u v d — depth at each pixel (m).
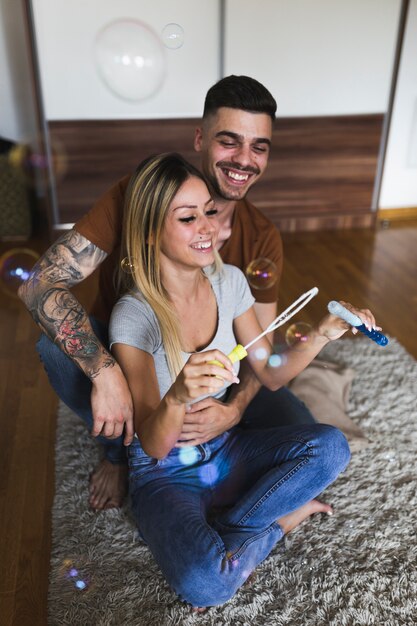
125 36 2.57
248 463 1.28
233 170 1.36
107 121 2.74
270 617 1.20
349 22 2.75
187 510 1.16
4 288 2.54
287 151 2.98
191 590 1.12
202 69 2.72
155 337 1.21
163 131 2.81
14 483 1.55
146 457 1.26
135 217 1.15
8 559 1.34
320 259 2.86
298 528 1.41
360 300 2.49
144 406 1.16
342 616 1.21
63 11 2.50
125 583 1.27
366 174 3.12
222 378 0.97
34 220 3.18
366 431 1.72
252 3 2.62
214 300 1.29
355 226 3.23
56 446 1.66
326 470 1.20
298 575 1.29
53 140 2.75
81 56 2.60
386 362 2.05
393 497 1.50
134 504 1.27
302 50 2.78
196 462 1.29
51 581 1.28
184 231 1.13
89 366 1.21
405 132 3.15
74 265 1.33
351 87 2.91
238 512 1.19
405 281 2.67
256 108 1.30
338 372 1.94
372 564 1.32
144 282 1.18
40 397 1.88
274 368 1.33
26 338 2.18
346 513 1.45
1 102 2.99
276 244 1.51
